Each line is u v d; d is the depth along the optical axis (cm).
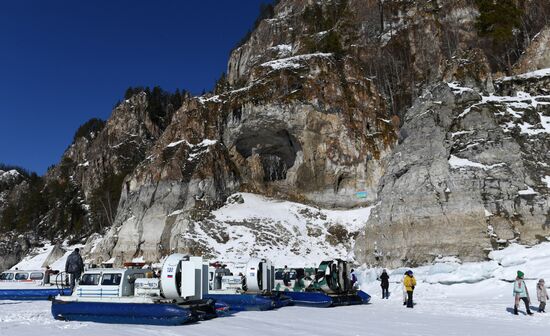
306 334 1362
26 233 9038
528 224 3164
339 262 2525
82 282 1778
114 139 11925
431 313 1972
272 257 4406
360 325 1580
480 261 3109
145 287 1720
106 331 1438
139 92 13362
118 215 5938
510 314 1875
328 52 6931
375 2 7481
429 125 3794
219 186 5394
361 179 5397
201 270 1772
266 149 6156
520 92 4128
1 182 15962
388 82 6412
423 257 3347
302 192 5559
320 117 5662
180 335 1349
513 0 6506
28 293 2988
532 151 3488
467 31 6388
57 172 12838
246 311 2123
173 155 5616
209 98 6331
